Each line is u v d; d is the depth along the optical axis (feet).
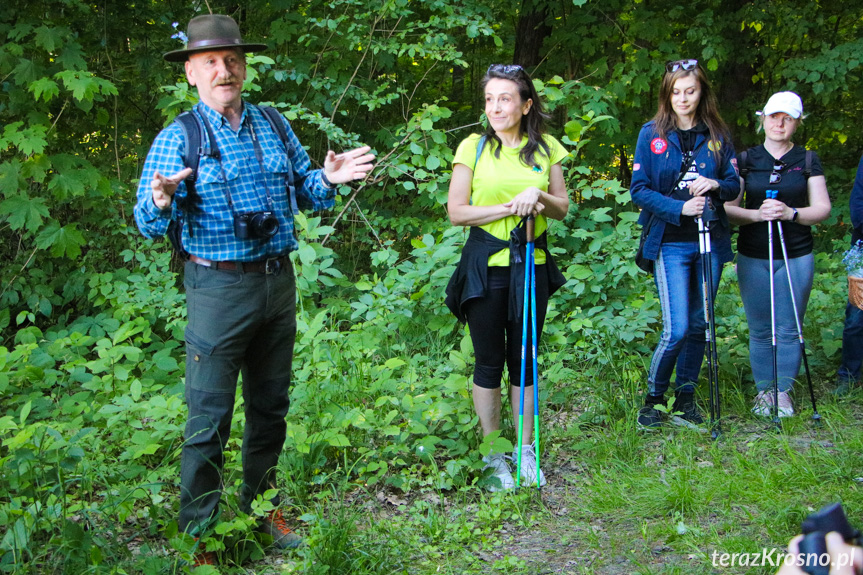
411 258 25.26
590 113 19.95
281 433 10.63
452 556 10.32
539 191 11.69
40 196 21.86
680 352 14.64
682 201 13.85
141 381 15.64
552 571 9.86
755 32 29.84
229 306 9.40
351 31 22.94
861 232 15.88
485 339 12.30
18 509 10.06
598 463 12.87
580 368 16.94
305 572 9.63
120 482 11.59
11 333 21.79
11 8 21.06
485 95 11.91
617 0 27.43
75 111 23.34
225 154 9.32
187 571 9.43
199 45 9.11
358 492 12.12
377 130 26.86
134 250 20.95
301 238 18.85
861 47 27.45
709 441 13.66
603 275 18.35
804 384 16.60
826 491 11.48
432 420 13.28
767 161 14.92
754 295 15.15
